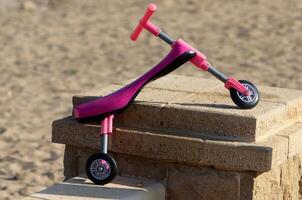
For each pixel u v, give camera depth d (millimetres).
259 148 4980
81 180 5363
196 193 5289
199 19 16719
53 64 13133
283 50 14031
